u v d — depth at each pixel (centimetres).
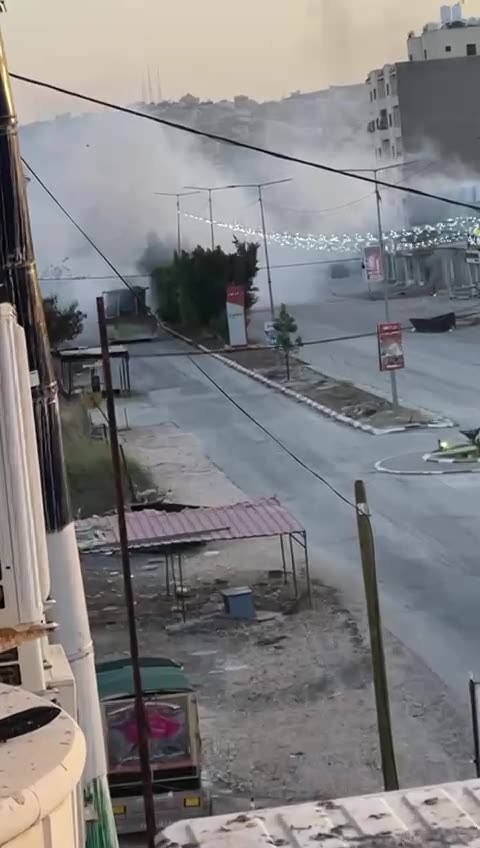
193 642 2272
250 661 2159
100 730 907
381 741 1552
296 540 2708
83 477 3488
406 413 4122
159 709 1541
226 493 3325
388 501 3156
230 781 1678
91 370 4434
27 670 584
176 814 1530
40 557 516
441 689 1955
